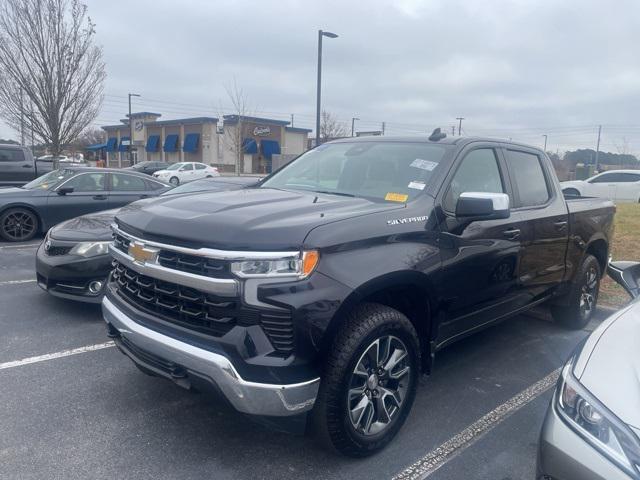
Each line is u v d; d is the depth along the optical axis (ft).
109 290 12.10
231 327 9.29
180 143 188.96
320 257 9.40
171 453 10.68
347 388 9.86
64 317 18.61
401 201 12.01
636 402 7.20
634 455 6.78
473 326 13.51
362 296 9.84
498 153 14.67
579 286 18.13
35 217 33.53
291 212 10.47
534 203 15.61
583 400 7.57
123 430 11.44
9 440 10.94
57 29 52.90
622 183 77.15
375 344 10.41
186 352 9.39
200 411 12.34
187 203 11.52
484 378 14.82
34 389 13.20
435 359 16.12
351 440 10.18
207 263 9.40
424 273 11.05
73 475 9.88
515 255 14.14
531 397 13.74
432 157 13.14
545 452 7.72
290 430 9.66
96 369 14.44
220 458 10.58
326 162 14.89
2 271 25.36
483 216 12.05
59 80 53.83
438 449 11.23
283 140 185.88
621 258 28.27
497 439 11.71
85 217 20.36
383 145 14.48
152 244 10.26
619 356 8.09
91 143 244.01
